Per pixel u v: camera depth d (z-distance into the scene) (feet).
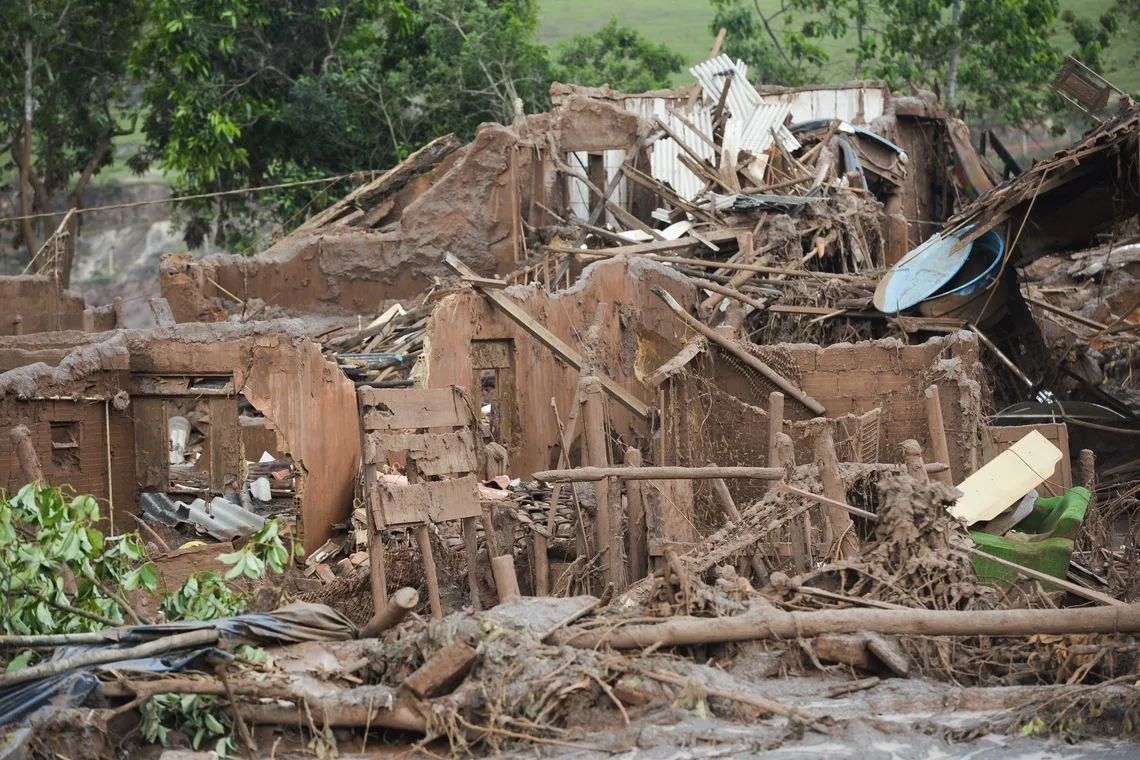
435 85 312.29
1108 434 163.02
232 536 115.85
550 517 107.14
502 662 71.46
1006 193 166.40
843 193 227.81
